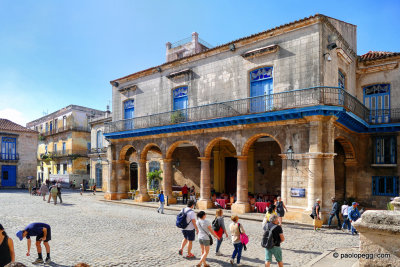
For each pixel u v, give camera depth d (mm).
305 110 14820
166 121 22234
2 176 39719
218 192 24547
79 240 11102
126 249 9898
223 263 8500
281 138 16281
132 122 25016
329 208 14508
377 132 18984
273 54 17047
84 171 42250
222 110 19016
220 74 19516
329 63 15961
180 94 22094
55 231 12609
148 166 31219
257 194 21297
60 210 18891
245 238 8359
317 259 8516
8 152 40438
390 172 18391
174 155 28438
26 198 26234
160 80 23359
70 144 42219
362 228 4180
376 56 19938
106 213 17844
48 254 8461
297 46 16125
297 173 15508
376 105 19328
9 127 41062
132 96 25562
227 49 19234
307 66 15672
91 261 8609
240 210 17484
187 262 8586
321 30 15414
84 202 24000
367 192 19125
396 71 18578
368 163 19219
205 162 19891
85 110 44375
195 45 29297
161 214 17797
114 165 26062
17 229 13016
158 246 10305
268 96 17156
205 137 19797
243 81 18328
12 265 3043
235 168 24578
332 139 15062
